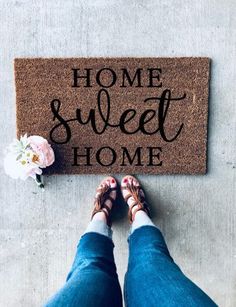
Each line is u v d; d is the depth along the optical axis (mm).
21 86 1516
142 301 1056
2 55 1526
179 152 1537
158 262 1186
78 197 1569
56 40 1519
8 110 1545
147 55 1516
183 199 1568
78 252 1300
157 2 1501
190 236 1581
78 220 1578
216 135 1545
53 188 1569
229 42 1514
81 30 1515
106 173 1551
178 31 1510
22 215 1580
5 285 1606
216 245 1582
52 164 1543
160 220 1576
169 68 1505
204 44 1515
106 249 1315
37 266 1600
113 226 1572
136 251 1281
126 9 1505
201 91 1514
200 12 1504
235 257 1586
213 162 1555
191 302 990
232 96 1530
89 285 1070
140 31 1511
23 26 1517
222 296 1600
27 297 1611
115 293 1129
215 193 1565
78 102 1521
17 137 1536
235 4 1500
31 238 1589
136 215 1423
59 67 1510
